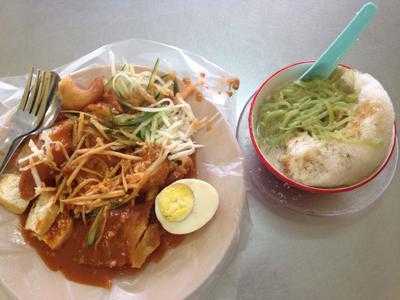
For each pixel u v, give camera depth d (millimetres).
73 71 310
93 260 265
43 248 270
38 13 350
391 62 336
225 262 276
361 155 267
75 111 292
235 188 274
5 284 256
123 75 293
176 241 272
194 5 352
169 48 321
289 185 289
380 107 272
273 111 291
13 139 284
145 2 353
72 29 345
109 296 260
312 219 292
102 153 284
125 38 343
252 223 290
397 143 308
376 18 349
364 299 274
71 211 277
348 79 292
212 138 290
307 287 276
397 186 299
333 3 356
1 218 274
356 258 283
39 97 288
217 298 271
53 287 259
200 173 286
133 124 294
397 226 291
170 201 269
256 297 273
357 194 296
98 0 353
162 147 284
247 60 336
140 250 265
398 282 278
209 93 306
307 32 346
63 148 280
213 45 340
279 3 354
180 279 258
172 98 301
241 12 351
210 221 272
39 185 274
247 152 304
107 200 274
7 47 339
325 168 268
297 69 296
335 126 281
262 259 281
